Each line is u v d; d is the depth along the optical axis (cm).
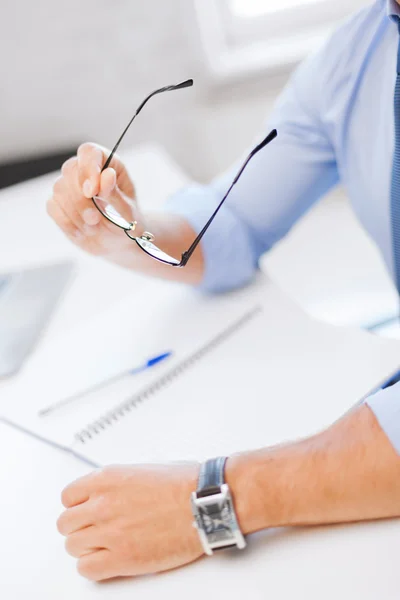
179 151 178
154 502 50
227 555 49
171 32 163
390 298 137
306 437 53
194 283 82
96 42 161
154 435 62
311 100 82
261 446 57
